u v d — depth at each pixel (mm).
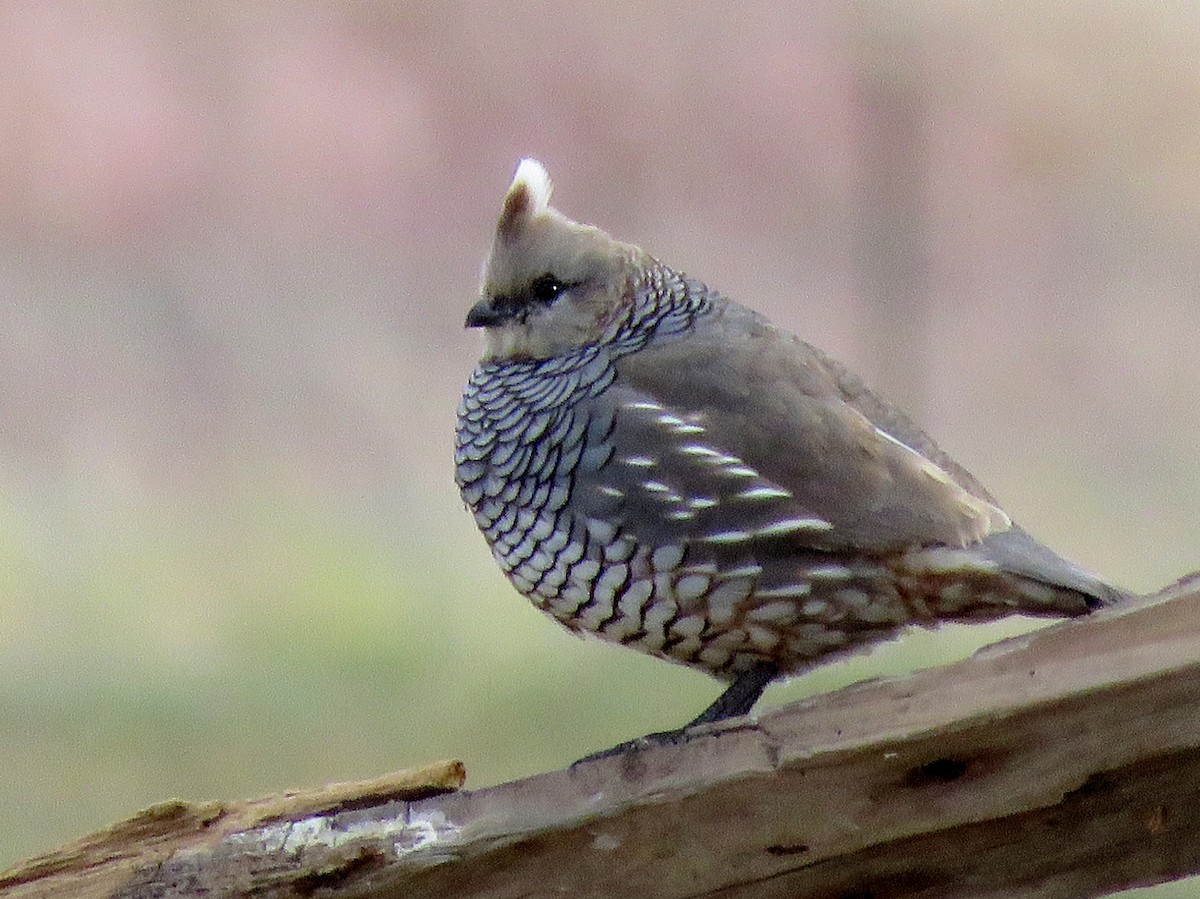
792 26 15453
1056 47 15594
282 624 12297
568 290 7289
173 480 14742
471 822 5660
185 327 15391
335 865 5660
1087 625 5402
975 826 5566
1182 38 15664
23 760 10625
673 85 15734
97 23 15523
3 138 15398
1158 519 14820
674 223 15703
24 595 12820
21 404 15008
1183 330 15570
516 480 7121
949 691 5434
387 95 15781
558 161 15789
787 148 15562
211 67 15680
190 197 15703
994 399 15430
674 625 6895
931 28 15258
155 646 12117
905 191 15352
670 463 6805
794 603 6762
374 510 14500
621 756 5652
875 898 5695
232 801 5809
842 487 6746
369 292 15742
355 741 10922
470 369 15594
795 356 7180
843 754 5453
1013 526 6906
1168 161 15781
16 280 15328
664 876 5680
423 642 12008
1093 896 5648
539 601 7207
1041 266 15688
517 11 15742
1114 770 5438
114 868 5727
